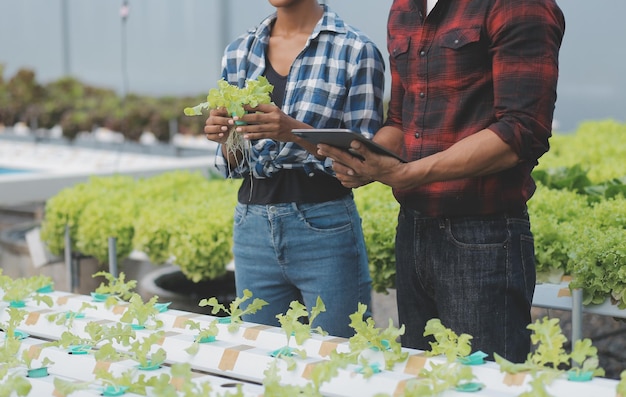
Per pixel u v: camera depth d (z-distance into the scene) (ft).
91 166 25.23
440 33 7.75
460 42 7.55
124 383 5.84
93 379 6.30
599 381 5.37
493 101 7.64
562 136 23.97
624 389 5.11
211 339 6.78
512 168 7.69
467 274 7.81
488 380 5.61
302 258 9.25
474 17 7.50
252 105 8.20
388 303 17.38
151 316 7.25
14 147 31.09
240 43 9.53
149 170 18.98
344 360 5.90
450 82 7.73
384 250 11.39
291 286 9.59
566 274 10.62
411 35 8.06
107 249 14.12
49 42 53.47
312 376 5.60
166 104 34.01
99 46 50.60
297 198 9.11
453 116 7.76
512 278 7.73
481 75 7.61
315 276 9.25
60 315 7.53
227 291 14.67
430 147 7.91
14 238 17.56
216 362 6.41
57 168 25.20
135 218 14.11
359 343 6.15
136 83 48.65
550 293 10.14
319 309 6.66
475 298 7.79
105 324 7.26
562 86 33.58
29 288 8.20
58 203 14.67
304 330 6.47
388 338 6.07
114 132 31.91
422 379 5.60
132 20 48.26
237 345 6.58
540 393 5.11
